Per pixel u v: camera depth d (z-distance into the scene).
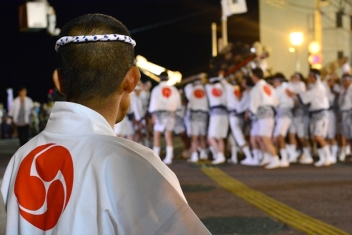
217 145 15.02
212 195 8.83
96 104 1.88
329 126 14.61
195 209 7.62
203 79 15.60
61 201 1.69
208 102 15.25
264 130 13.32
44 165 1.78
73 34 1.85
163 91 14.91
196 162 15.05
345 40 27.92
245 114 14.29
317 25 22.27
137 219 1.57
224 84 15.02
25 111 17.80
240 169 12.99
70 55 1.85
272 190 9.25
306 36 25.11
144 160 1.65
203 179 10.96
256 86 13.46
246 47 18.53
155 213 1.57
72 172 1.69
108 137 1.76
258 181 10.53
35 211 1.76
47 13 11.28
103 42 1.85
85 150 1.72
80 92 1.88
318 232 6.15
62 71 1.92
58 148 1.78
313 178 10.83
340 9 27.27
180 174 11.95
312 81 13.61
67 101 1.93
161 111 14.91
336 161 14.79
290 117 13.77
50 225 1.71
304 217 6.96
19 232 1.78
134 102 16.31
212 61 19.05
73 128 1.82
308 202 8.03
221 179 10.93
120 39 1.87
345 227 6.37
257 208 7.64
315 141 14.09
